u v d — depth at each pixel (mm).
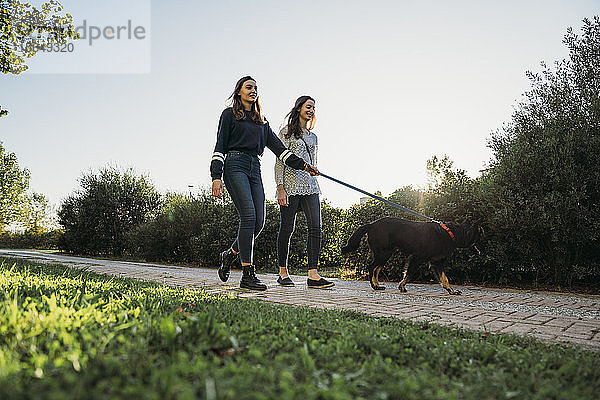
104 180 23953
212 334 1808
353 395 1363
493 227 7344
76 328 1871
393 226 6395
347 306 4422
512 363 1884
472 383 1594
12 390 1126
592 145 6711
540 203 6816
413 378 1540
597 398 1558
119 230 23047
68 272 5895
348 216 9641
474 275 7918
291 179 6430
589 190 6703
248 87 5547
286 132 6539
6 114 9102
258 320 2533
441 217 8000
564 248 6797
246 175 5602
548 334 3230
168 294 3828
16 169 33625
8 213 33844
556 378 1719
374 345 2035
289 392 1194
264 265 12797
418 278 8227
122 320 2100
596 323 3711
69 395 1110
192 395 1125
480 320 3785
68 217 23922
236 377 1307
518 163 7133
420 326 3027
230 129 5594
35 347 1530
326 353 1820
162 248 17531
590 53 7504
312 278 6367
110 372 1322
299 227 12914
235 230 13297
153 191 24547
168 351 1624
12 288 3225
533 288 7105
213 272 10094
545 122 7336
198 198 16797
